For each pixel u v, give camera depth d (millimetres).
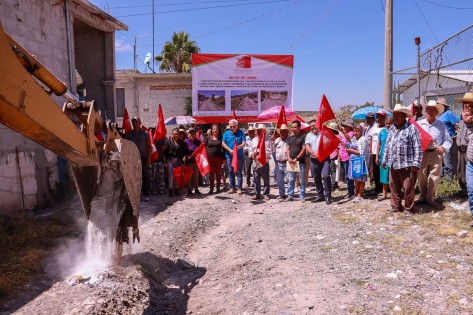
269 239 7062
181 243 7473
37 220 8188
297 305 4367
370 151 9688
